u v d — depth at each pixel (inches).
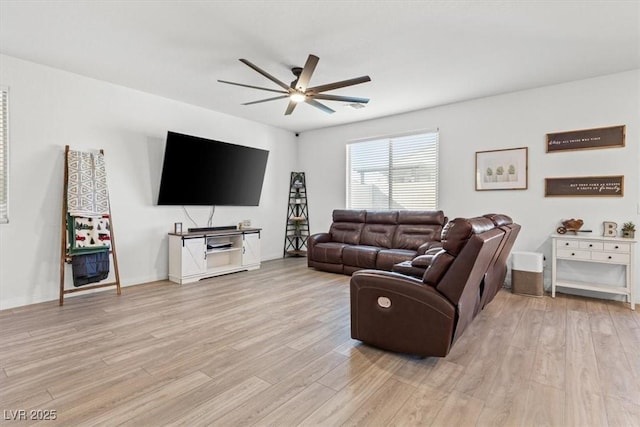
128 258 165.6
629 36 112.0
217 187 198.5
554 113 158.1
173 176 174.4
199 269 177.2
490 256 92.4
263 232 239.5
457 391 73.5
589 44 117.8
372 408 67.2
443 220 185.9
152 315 121.7
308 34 111.0
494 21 103.0
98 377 78.2
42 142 136.9
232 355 90.4
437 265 85.4
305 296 147.9
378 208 222.5
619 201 143.9
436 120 193.8
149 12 98.2
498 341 100.8
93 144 151.9
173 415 64.3
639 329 110.0
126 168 163.6
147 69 140.9
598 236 146.3
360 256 184.7
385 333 91.3
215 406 67.4
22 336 101.7
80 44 118.6
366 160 227.8
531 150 164.2
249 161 214.7
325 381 77.5
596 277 149.2
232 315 122.3
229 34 111.0
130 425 61.2
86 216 140.3
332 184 244.8
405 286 87.6
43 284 137.7
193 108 191.3
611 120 145.1
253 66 109.2
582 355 91.0
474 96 174.7
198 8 96.2
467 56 127.4
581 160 152.1
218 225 207.5
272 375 80.0
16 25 105.7
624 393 72.4
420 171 203.2
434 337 84.4
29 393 71.4
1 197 127.9
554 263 149.5
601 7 95.2
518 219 168.6
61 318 117.8
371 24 104.7
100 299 141.6
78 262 138.3
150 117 172.1
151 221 174.1
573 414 65.2
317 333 106.2
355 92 167.6
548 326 113.3
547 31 108.9
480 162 179.2
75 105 145.9
